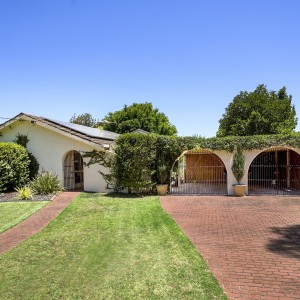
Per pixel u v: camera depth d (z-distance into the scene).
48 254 6.61
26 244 7.35
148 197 14.94
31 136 18.27
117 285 4.96
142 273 5.45
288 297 4.55
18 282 5.17
